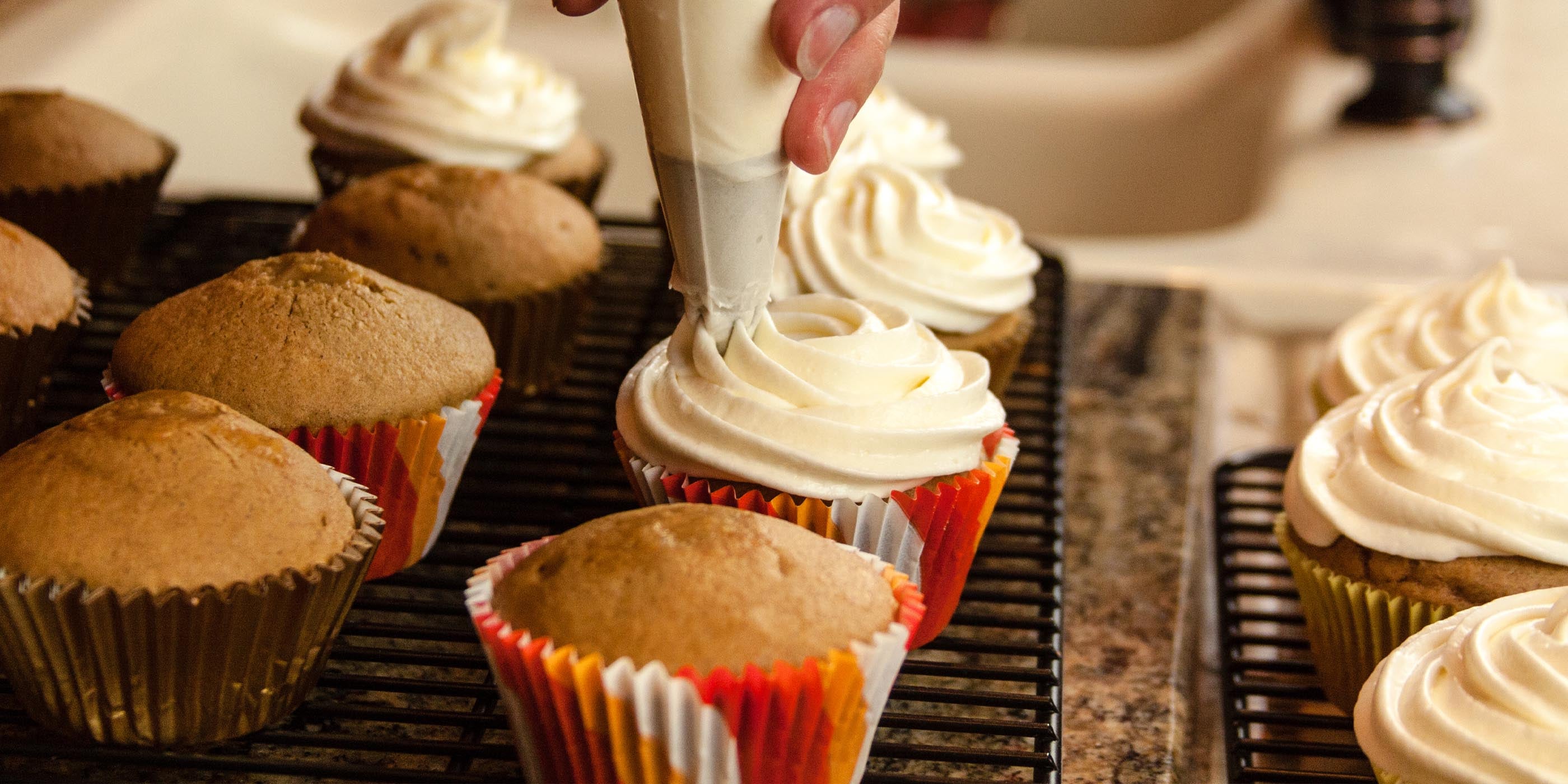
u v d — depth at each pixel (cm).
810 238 59
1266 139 97
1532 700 46
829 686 45
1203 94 108
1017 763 49
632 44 46
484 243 61
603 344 66
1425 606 50
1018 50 115
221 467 48
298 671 49
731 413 51
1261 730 53
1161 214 105
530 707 46
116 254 66
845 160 63
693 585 45
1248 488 59
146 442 48
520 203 62
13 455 48
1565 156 93
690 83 46
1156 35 147
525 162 70
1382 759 47
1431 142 94
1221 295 73
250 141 97
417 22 69
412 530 54
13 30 85
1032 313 67
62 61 82
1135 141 107
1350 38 101
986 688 52
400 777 48
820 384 51
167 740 48
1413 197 87
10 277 56
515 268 61
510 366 61
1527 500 50
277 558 47
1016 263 61
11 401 56
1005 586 56
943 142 72
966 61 112
